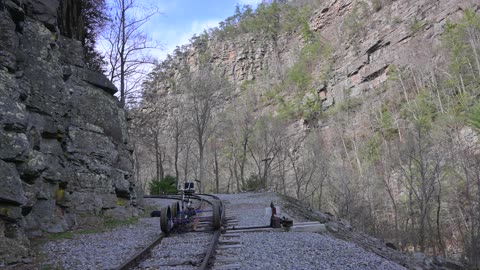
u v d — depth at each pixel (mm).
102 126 14797
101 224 12664
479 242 27422
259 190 38469
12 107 8719
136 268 6305
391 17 83188
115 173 14656
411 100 58312
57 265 7020
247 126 53625
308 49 112250
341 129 66438
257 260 6836
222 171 67750
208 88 51781
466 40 55750
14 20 10406
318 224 12086
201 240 8961
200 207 17312
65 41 14320
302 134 73500
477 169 30312
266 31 140500
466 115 40156
